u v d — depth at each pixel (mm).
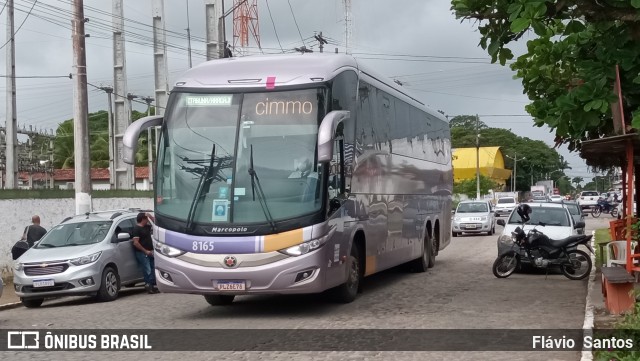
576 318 11719
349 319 11766
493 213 38531
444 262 22500
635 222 12500
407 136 17641
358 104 13625
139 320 12562
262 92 12008
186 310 13664
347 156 12719
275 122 11828
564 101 11719
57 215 22312
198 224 11609
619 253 13953
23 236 19203
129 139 11984
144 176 57812
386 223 15547
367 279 17953
